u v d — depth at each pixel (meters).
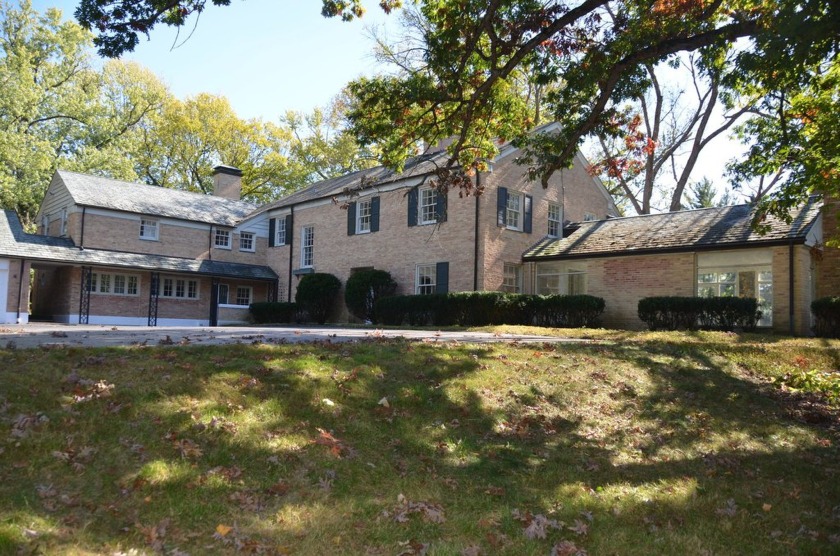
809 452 7.59
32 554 3.31
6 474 4.20
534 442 6.93
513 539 4.34
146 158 45.16
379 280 23.78
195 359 7.16
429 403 7.37
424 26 18.20
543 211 24.59
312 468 5.16
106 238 26.91
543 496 5.29
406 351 9.22
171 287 28.73
